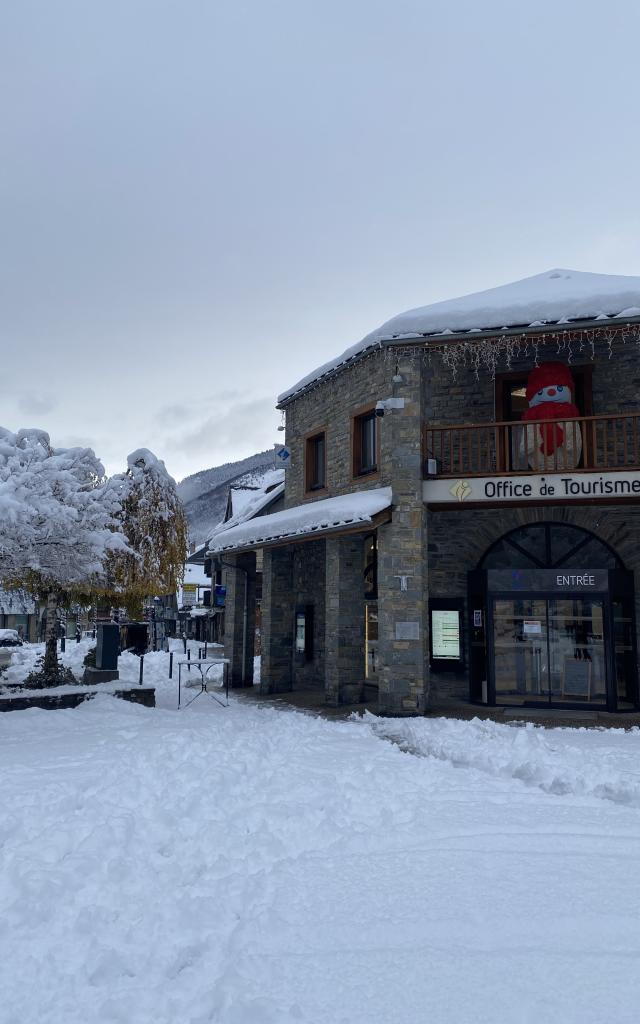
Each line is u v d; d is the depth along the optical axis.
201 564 57.31
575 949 3.89
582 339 13.98
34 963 3.81
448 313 13.34
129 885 4.80
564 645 13.80
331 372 16.59
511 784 7.41
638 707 13.49
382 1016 3.32
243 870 5.11
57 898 4.52
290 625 17.42
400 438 13.56
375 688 15.54
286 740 9.37
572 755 8.67
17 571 13.25
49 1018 3.38
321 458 17.98
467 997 3.44
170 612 51.56
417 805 6.55
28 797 6.51
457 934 4.09
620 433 13.93
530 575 14.09
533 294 13.77
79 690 13.26
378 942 4.03
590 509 14.08
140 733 9.94
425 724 11.41
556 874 4.92
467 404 15.05
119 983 3.68
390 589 13.24
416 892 4.66
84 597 16.12
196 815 6.17
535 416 13.97
